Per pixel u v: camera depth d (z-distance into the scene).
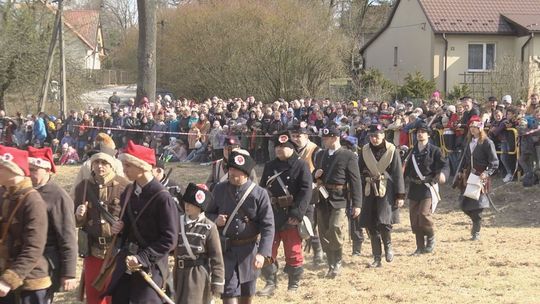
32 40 38.22
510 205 15.38
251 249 7.42
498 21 35.03
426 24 35.94
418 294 9.15
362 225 10.71
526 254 11.43
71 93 38.53
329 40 34.38
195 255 6.60
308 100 22.94
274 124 21.53
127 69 53.22
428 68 35.75
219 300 8.96
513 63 29.19
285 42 33.84
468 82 34.06
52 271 5.93
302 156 10.10
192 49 38.16
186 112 24.25
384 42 41.84
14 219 5.59
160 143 24.45
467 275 10.16
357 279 10.02
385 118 19.00
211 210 7.48
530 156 16.14
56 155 26.84
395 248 12.20
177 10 42.06
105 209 6.92
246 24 35.78
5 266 5.62
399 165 10.64
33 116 29.84
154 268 5.90
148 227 5.89
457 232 13.50
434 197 11.53
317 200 9.88
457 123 17.34
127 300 5.91
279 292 9.33
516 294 9.12
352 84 32.88
